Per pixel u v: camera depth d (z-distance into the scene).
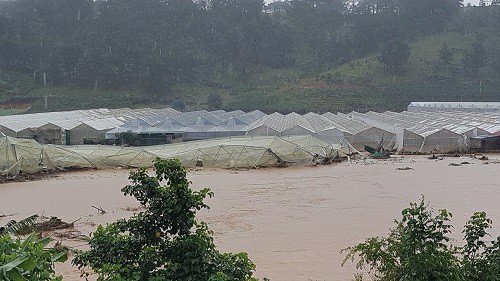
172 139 65.81
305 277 18.31
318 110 108.75
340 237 23.38
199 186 37.88
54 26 134.25
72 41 126.38
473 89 115.94
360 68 125.69
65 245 22.34
